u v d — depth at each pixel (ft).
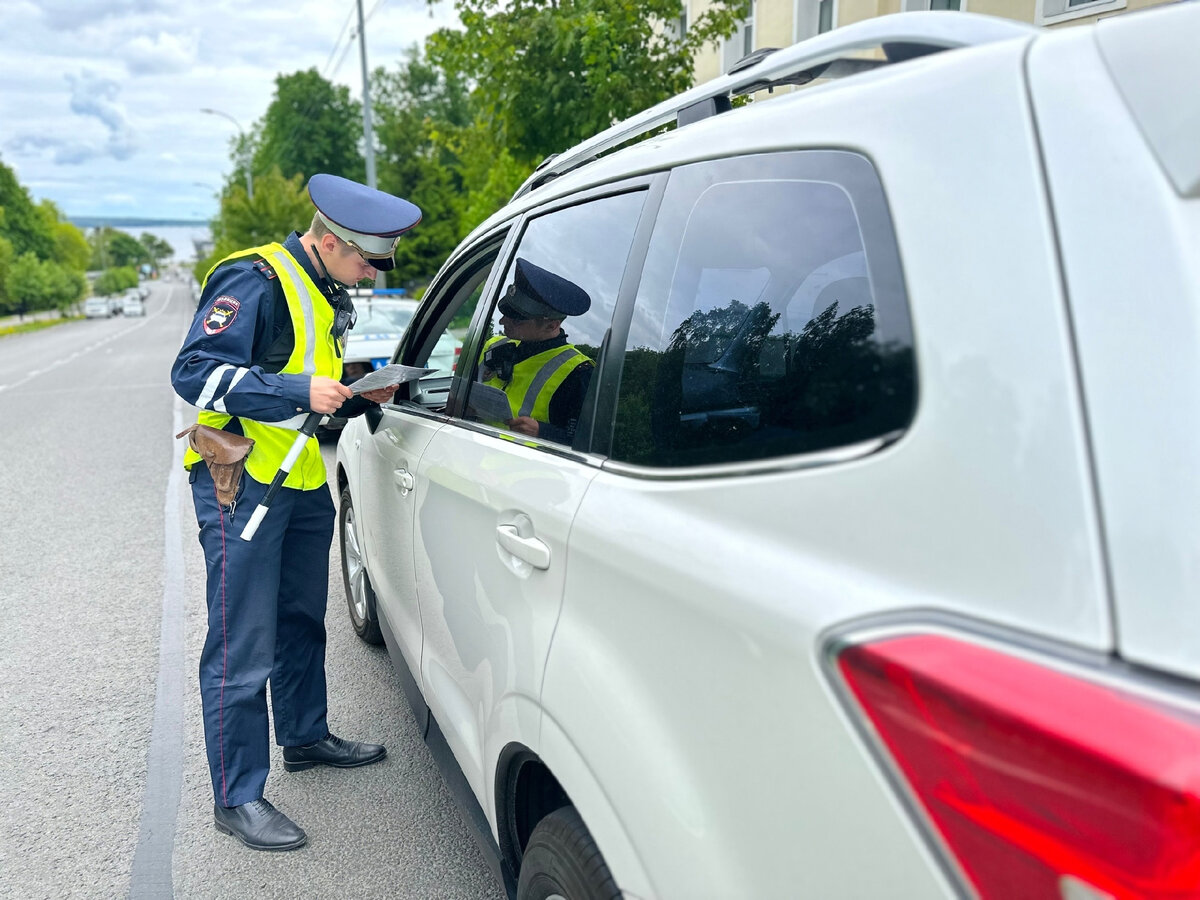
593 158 6.86
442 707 6.75
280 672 8.99
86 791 9.12
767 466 3.38
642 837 3.70
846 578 2.88
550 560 4.65
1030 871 2.28
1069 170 2.59
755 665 3.11
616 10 27.40
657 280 4.62
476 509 5.79
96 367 65.51
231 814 8.02
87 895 7.55
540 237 6.31
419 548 7.30
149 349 85.92
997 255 2.69
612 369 4.77
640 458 4.26
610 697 3.99
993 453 2.57
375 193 7.71
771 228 3.77
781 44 31.32
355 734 10.10
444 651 6.74
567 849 4.42
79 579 15.69
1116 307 2.43
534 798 5.53
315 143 169.78
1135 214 2.45
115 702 11.06
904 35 3.41
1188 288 2.33
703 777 3.42
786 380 3.49
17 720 10.62
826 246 3.41
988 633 2.48
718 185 4.24
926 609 2.63
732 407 3.76
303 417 7.90
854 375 3.09
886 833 2.62
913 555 2.72
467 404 6.87
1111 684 2.23
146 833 8.41
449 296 8.50
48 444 29.99
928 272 2.88
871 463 2.91
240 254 7.61
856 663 2.68
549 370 5.55
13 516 20.13
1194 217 2.40
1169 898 2.02
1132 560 2.27
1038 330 2.55
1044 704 2.27
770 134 3.87
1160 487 2.27
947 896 2.48
